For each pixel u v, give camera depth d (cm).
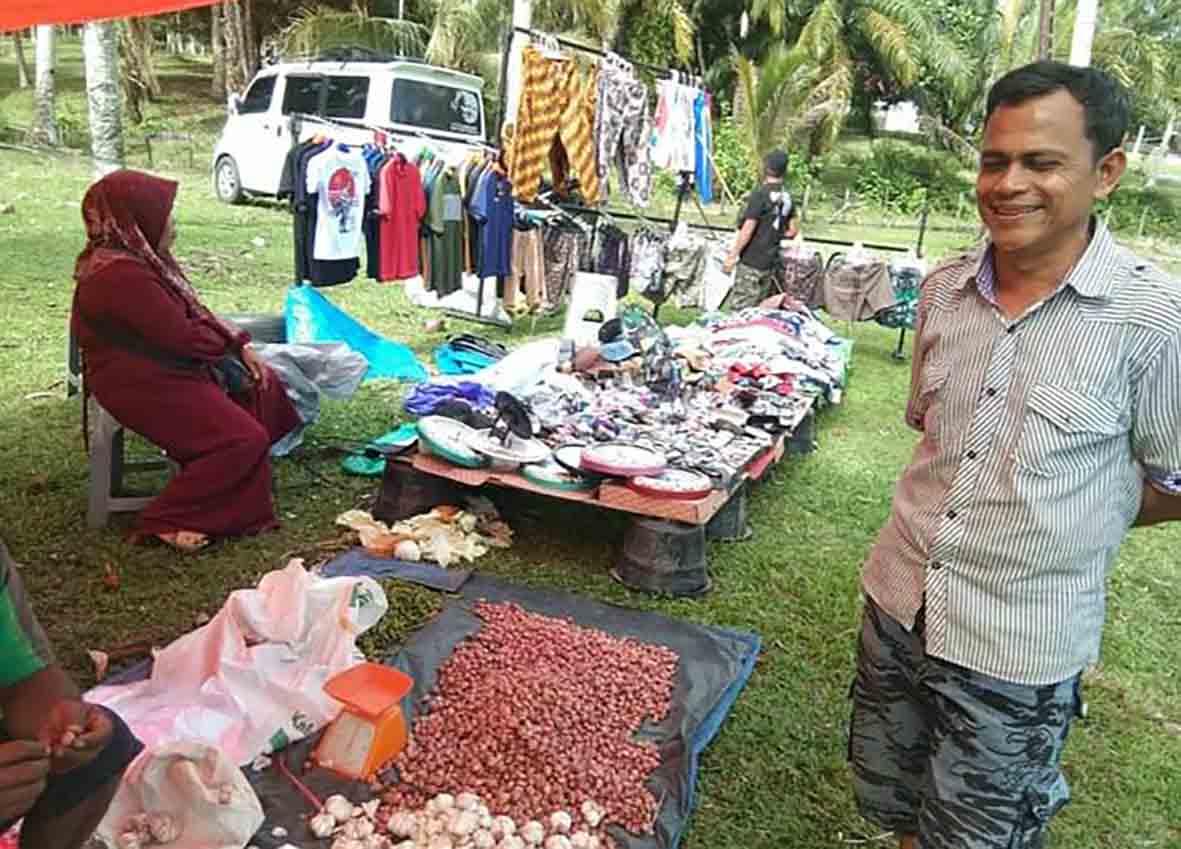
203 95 2236
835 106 1706
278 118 1192
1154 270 159
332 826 220
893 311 754
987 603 170
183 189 1334
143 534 370
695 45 1861
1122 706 321
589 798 237
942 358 175
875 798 204
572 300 647
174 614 325
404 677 250
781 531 442
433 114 1191
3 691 130
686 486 368
